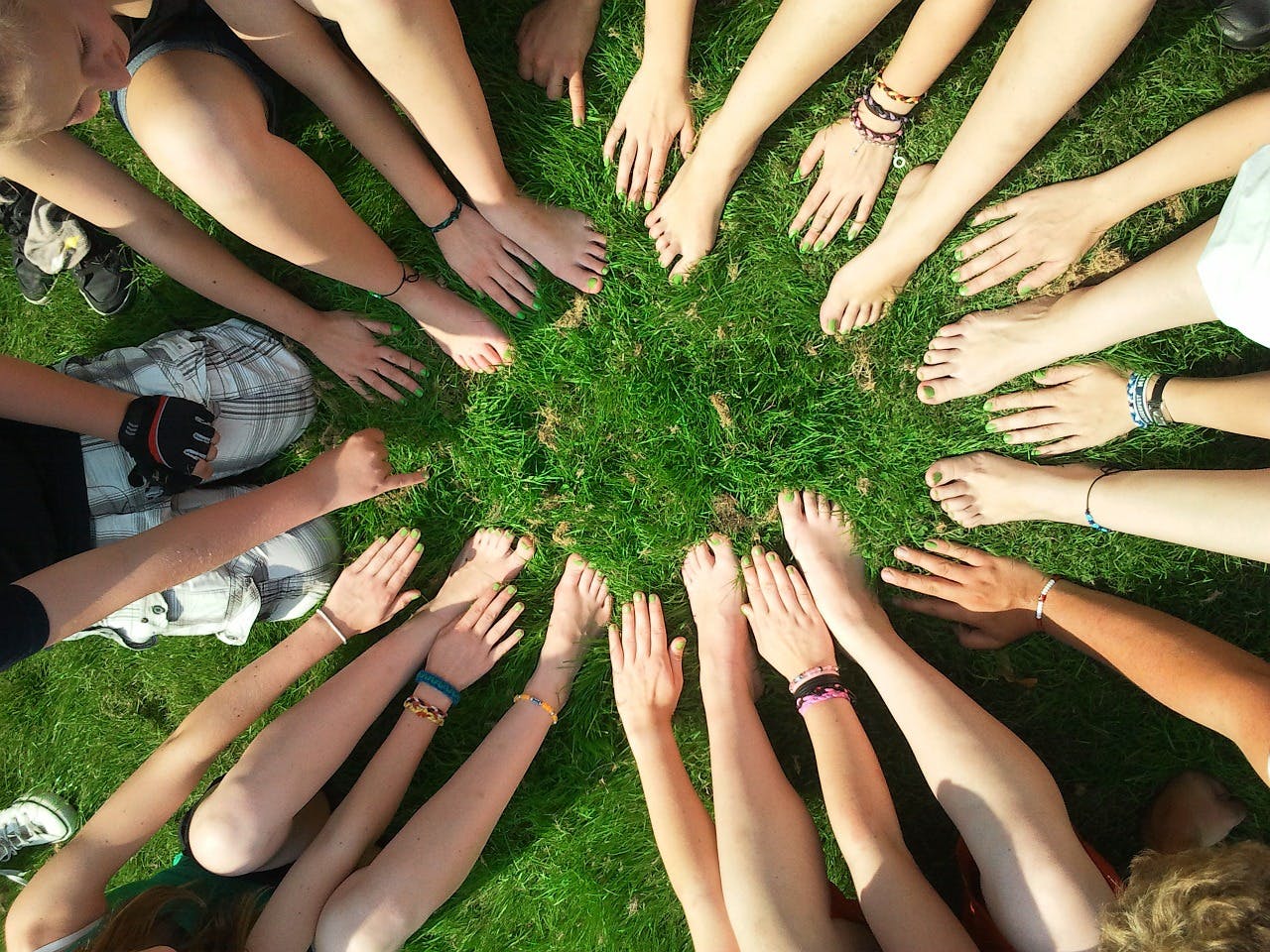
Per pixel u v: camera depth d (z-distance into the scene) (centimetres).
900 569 199
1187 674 167
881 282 186
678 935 201
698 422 198
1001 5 187
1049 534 195
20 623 134
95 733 213
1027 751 173
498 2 194
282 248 168
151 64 153
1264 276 137
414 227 201
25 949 170
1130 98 188
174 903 169
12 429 167
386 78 156
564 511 202
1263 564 191
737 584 197
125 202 173
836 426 197
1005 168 162
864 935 171
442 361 203
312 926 181
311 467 182
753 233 195
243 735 210
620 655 197
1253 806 194
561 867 203
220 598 186
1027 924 157
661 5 172
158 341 189
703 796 202
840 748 182
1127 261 190
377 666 192
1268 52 185
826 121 192
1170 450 192
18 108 121
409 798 206
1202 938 124
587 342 198
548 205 195
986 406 194
